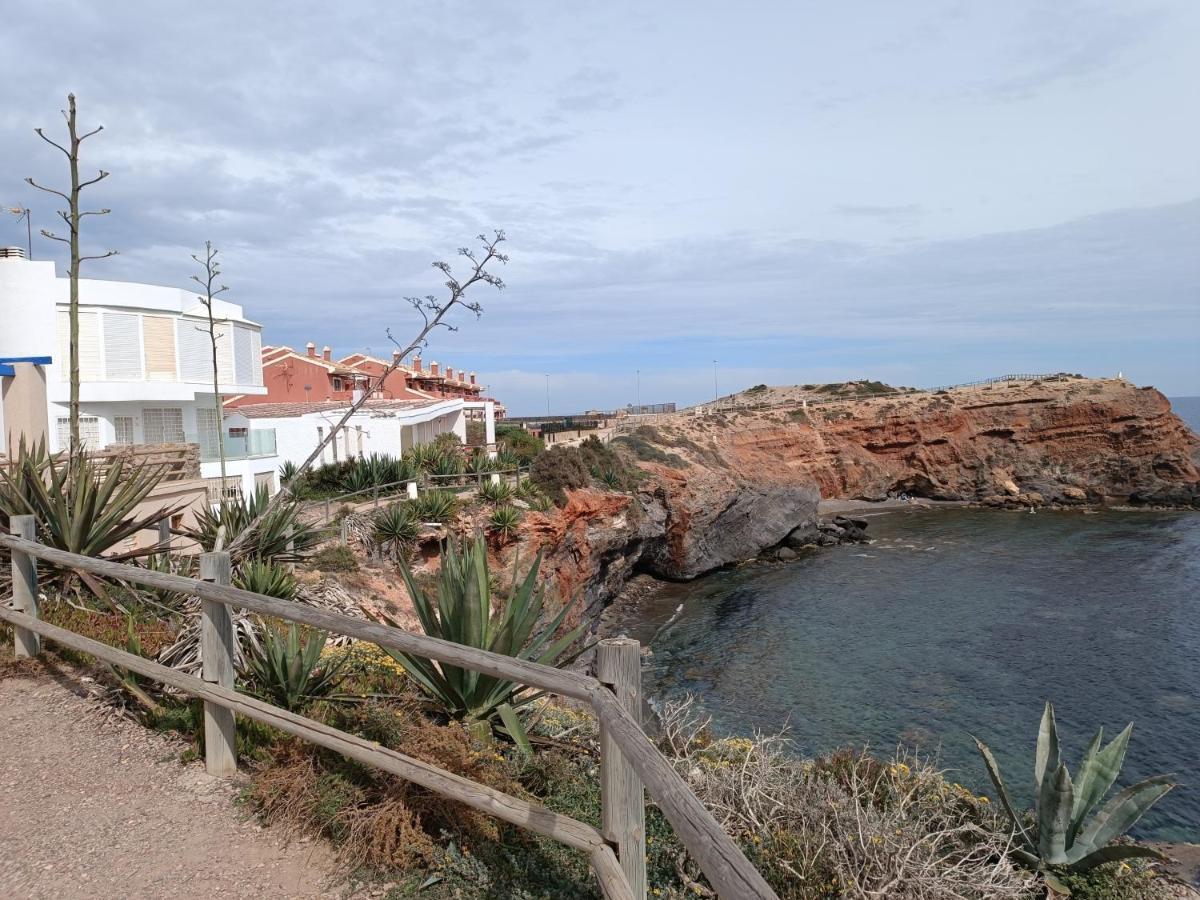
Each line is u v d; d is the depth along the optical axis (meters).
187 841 4.22
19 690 6.39
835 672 25.03
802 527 51.81
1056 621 31.08
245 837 4.28
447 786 3.75
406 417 36.62
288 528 12.51
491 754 5.07
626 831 3.17
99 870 3.95
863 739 19.39
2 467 9.86
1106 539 50.34
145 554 8.80
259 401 51.09
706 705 22.06
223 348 31.48
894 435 72.81
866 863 5.35
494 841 4.27
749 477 52.59
